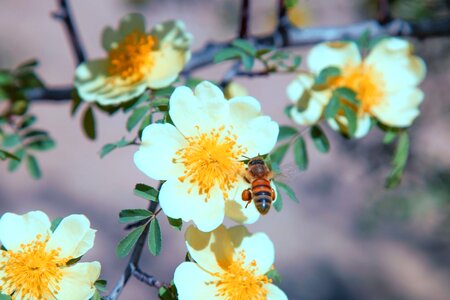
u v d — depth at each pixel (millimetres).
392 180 351
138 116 305
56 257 283
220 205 287
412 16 412
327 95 337
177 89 291
